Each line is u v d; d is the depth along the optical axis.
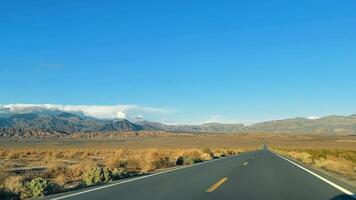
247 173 26.81
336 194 16.73
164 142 170.12
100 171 23.88
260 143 183.75
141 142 169.12
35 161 49.91
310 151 81.69
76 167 30.97
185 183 20.58
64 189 19.66
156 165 38.16
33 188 18.16
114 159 37.78
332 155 67.00
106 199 14.96
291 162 40.38
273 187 18.94
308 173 27.14
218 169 30.44
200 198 15.36
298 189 18.28
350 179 24.59
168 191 17.38
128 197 15.52
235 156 56.03
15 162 47.34
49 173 29.78
